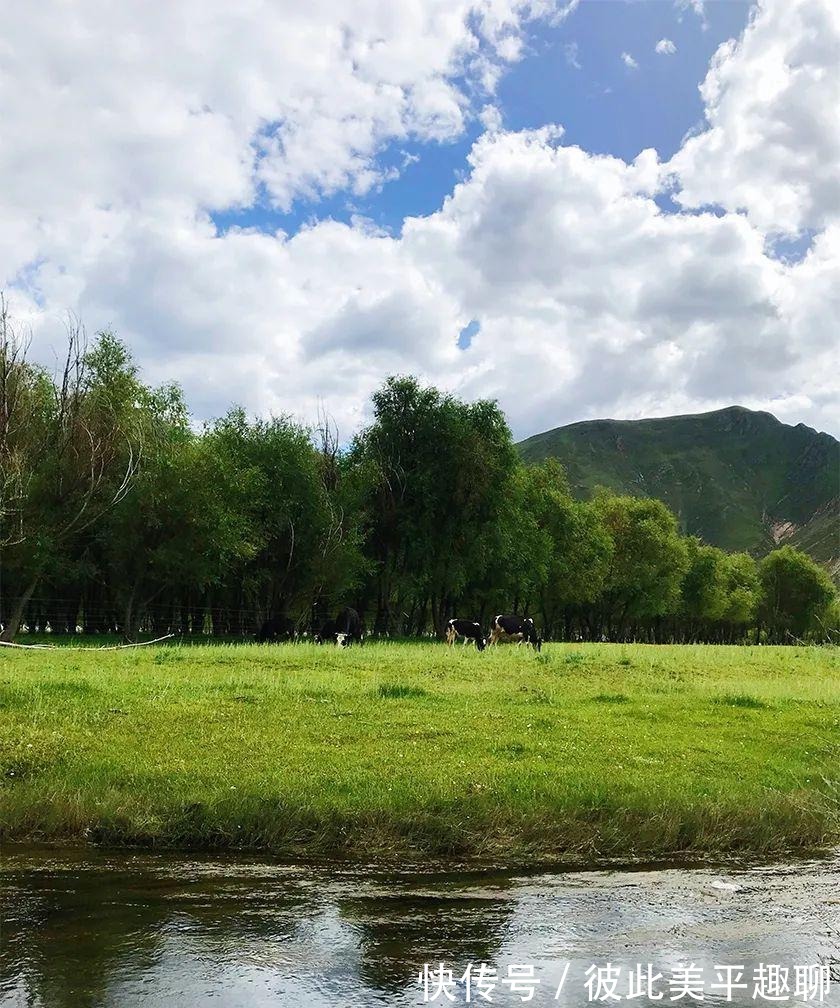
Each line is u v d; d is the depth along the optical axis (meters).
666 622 117.12
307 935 8.13
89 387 38.62
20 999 6.70
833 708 20.86
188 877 9.78
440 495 56.81
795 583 124.50
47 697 18.19
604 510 92.31
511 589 64.50
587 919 8.82
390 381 57.81
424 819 11.32
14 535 36.59
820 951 8.14
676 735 16.83
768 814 12.22
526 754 14.78
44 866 10.06
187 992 6.90
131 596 45.12
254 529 49.66
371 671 25.94
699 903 9.41
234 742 14.89
